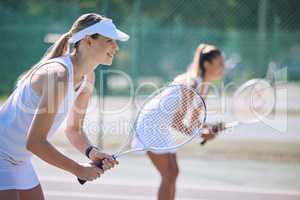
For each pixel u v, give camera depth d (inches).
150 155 484.4
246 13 1469.0
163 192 484.4
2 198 336.2
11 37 1350.9
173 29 1493.6
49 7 1455.5
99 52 332.5
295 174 759.1
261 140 970.1
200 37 1476.4
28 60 1346.0
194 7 1505.9
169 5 1547.7
